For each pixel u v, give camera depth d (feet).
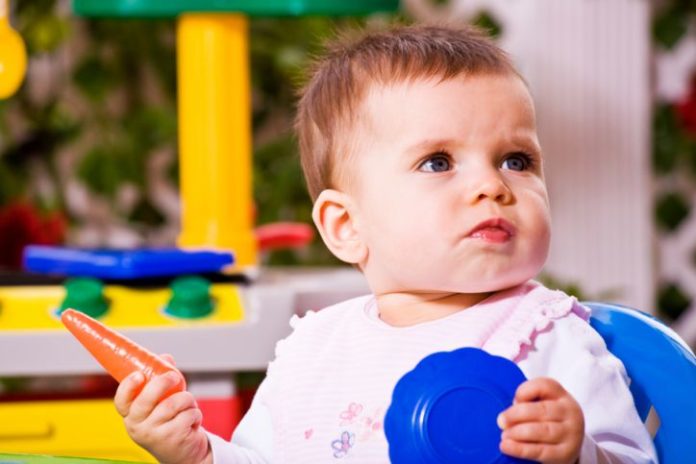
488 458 3.33
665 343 4.24
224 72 7.46
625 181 11.18
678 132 12.35
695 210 12.57
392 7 7.41
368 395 4.04
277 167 11.16
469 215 3.98
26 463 4.00
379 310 4.38
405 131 4.17
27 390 11.23
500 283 4.01
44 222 9.80
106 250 7.04
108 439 6.39
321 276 7.69
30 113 11.02
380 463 3.92
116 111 11.30
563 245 11.12
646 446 3.81
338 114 4.46
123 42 11.14
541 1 11.12
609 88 11.12
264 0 7.30
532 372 3.87
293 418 4.17
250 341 6.31
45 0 10.62
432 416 3.37
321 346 4.32
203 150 7.48
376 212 4.25
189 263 6.56
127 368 3.88
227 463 4.11
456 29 4.70
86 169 10.91
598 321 4.31
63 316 3.95
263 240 7.98
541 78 11.10
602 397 3.82
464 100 4.12
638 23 11.14
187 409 3.90
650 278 11.29
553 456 3.29
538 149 4.18
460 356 3.46
